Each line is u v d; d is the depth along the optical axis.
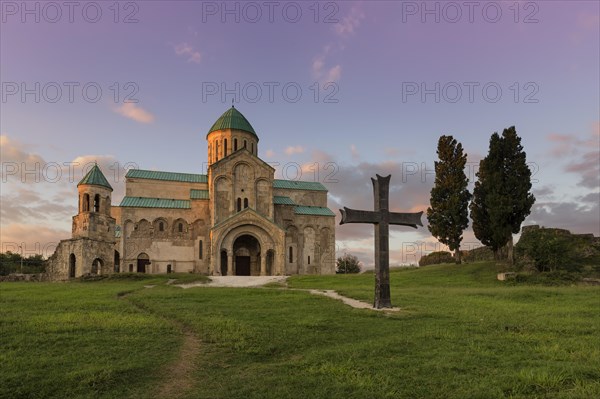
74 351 12.51
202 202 65.56
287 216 70.00
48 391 9.48
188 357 12.45
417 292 32.03
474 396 9.17
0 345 13.10
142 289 36.41
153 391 9.75
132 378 10.49
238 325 16.44
